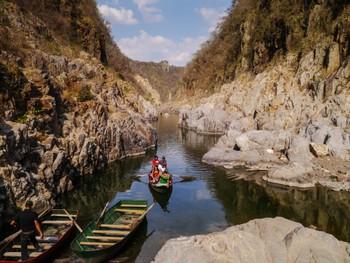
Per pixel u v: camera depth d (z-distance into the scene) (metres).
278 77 34.56
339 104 23.58
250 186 17.75
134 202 13.55
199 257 7.70
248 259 7.84
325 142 21.17
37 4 33.28
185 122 48.72
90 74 30.00
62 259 9.77
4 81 14.80
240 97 40.41
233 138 25.58
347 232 12.16
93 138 20.98
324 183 17.44
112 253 9.87
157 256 8.13
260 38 42.38
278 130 24.91
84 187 17.44
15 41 22.94
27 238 9.00
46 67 24.78
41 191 13.75
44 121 16.73
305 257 7.73
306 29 34.53
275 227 8.90
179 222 12.97
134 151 26.47
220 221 13.13
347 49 26.84
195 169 21.59
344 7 29.39
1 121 13.53
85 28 37.94
